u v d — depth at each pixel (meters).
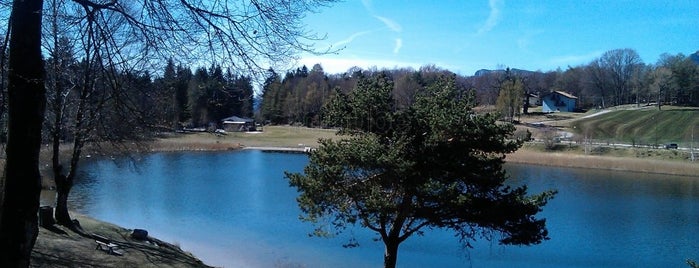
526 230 14.87
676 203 39.53
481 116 15.27
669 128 96.31
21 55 5.05
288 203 35.78
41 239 14.86
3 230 5.04
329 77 118.25
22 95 5.07
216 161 64.31
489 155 16.88
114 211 31.42
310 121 111.31
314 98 106.38
